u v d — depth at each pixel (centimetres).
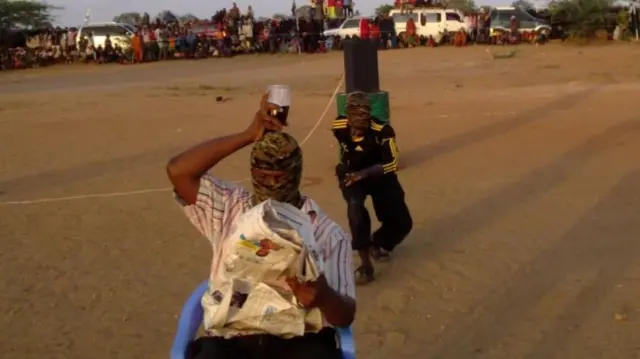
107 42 3844
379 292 641
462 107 1744
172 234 830
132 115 1819
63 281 693
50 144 1436
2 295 663
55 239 825
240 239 295
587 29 3884
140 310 623
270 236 288
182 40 3941
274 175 308
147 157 1281
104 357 543
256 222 291
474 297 623
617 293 616
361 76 1082
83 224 883
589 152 1173
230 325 310
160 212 923
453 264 701
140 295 655
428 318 587
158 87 2550
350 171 664
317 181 1057
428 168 1112
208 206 324
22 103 2189
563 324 566
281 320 307
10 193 1053
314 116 1702
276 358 316
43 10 4488
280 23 4078
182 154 327
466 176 1051
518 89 2133
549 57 3066
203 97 2194
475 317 586
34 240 823
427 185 1011
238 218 320
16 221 903
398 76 2638
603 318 573
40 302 645
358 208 654
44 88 2739
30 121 1772
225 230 322
